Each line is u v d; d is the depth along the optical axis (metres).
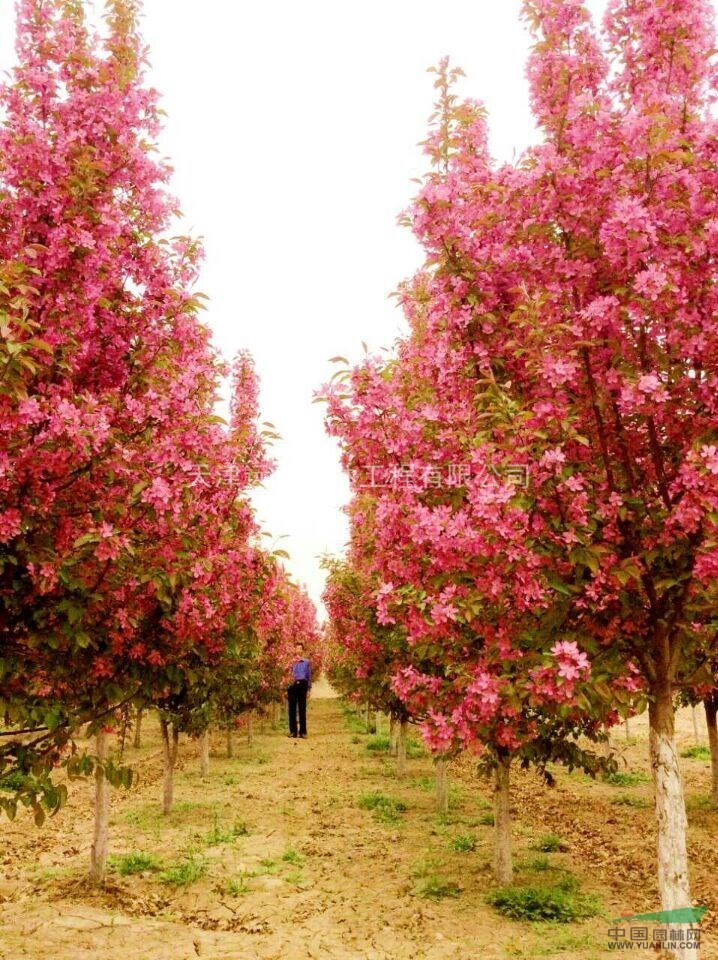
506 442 4.34
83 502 4.51
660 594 4.65
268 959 6.08
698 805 12.37
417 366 5.82
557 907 7.10
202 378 6.19
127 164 5.12
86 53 5.16
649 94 4.59
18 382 3.64
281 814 11.81
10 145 4.40
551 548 4.30
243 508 5.73
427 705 5.04
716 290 4.18
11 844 9.90
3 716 4.70
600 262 4.56
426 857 9.22
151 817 11.53
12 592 4.34
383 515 4.78
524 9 4.91
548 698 4.29
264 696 21.55
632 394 4.15
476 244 4.89
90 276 4.51
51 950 6.13
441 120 6.02
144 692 5.32
